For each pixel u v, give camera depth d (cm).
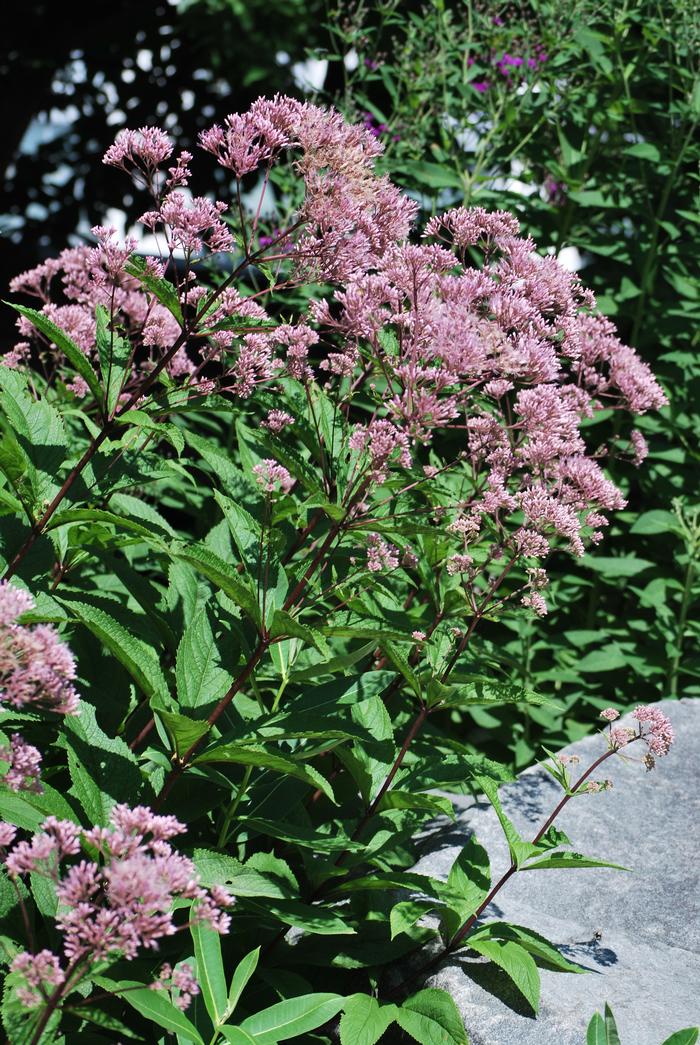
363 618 344
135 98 1215
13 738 225
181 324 294
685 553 525
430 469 313
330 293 498
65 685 226
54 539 331
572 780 386
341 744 322
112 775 277
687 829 364
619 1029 276
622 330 599
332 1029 310
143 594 321
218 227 291
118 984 234
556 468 336
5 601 212
